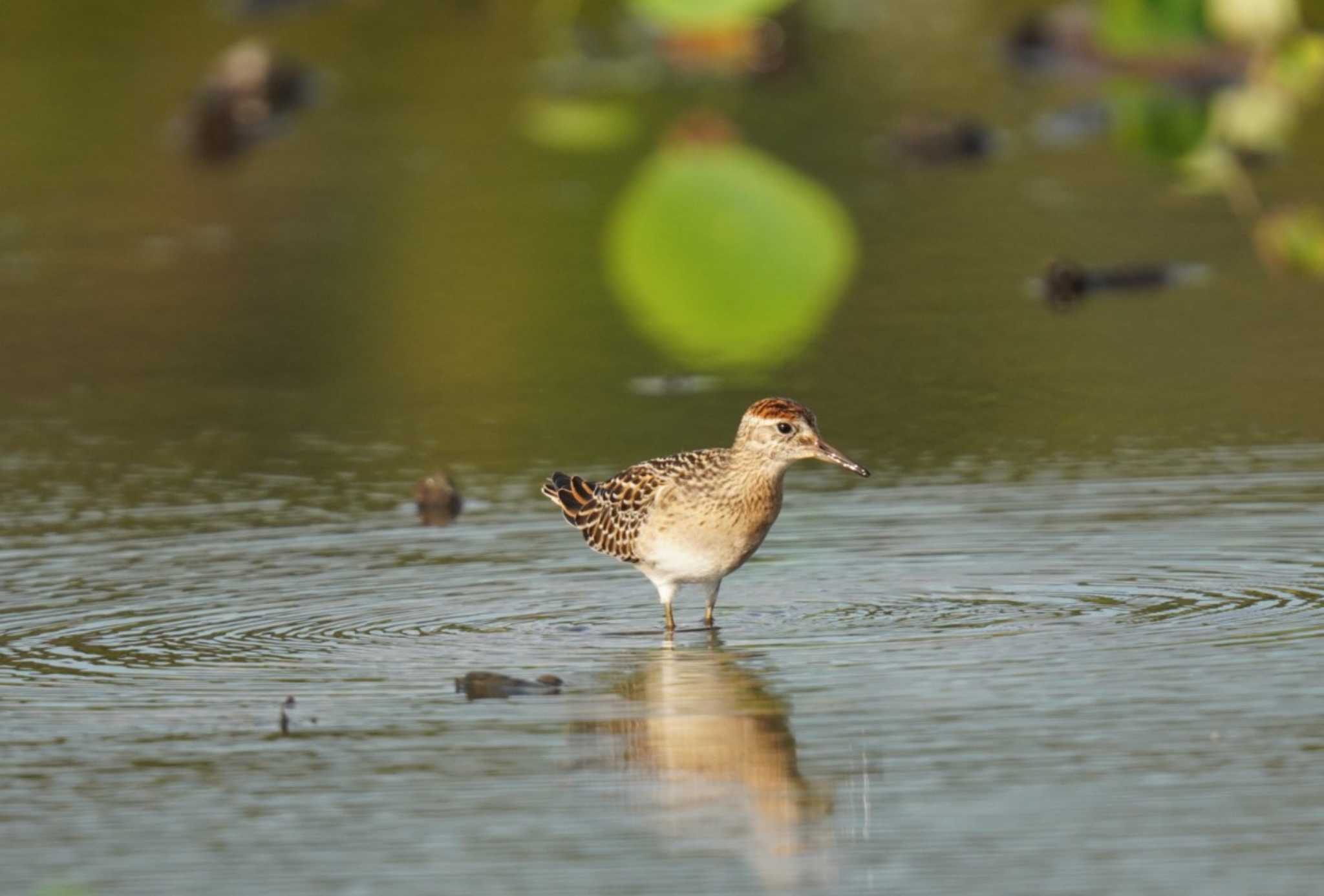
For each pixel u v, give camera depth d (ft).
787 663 39.47
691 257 69.67
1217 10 32.55
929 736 35.17
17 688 38.86
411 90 97.19
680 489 42.52
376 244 77.15
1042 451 54.70
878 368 62.44
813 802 32.58
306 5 59.16
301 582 45.88
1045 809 31.96
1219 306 67.21
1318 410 57.00
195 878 30.50
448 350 66.33
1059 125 88.12
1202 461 53.16
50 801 33.50
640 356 65.16
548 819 32.30
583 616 43.34
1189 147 46.09
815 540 48.47
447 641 41.47
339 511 51.78
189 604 44.34
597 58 101.81
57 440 59.21
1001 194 80.33
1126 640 40.11
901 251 74.18
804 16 101.96
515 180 83.10
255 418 60.64
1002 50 96.58
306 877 30.42
